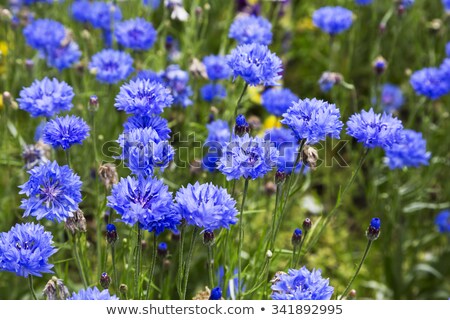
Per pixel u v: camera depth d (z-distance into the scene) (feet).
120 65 3.15
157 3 3.80
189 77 3.50
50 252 2.41
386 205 3.52
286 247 3.43
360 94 4.23
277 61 2.70
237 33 3.14
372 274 3.54
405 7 3.77
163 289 2.94
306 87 4.36
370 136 2.56
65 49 3.38
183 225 2.43
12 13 3.84
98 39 3.83
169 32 4.29
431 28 3.94
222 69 3.31
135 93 2.58
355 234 3.68
